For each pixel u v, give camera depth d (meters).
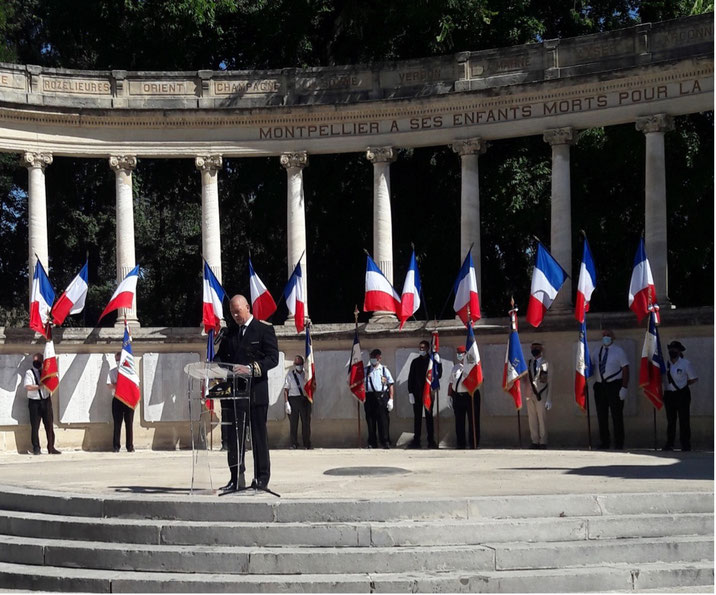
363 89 34.16
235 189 41.69
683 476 19.39
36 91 33.09
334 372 32.72
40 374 31.28
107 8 39.59
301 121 34.06
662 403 27.47
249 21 40.53
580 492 16.55
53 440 31.23
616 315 30.16
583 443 30.53
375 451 29.58
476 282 31.41
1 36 41.75
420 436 31.22
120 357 31.62
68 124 33.47
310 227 40.75
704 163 36.22
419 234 38.69
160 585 13.80
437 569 13.94
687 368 27.17
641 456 25.20
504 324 31.50
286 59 41.28
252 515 15.17
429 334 32.16
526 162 37.31
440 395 32.06
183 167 41.59
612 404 28.53
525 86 32.06
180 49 40.34
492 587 13.45
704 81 29.83
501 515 15.23
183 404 33.00
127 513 15.80
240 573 14.07
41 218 33.09
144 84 34.16
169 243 49.41
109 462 26.16
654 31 30.89
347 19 39.62
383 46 40.97
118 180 33.84
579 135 35.56
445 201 39.34
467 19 36.91
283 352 33.09
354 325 32.72
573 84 31.48
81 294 31.84
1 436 31.34
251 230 42.94
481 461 23.92
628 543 14.51
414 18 37.62
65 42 43.00
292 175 34.03
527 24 37.88
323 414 32.59
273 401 32.88
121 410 31.66
